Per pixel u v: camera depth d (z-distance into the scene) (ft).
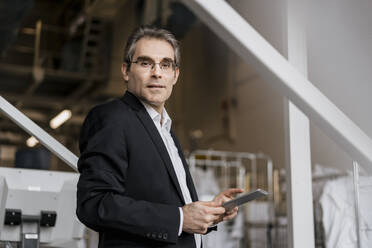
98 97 34.04
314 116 2.23
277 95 25.39
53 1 31.48
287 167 4.88
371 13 5.86
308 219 4.73
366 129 5.70
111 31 31.35
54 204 5.90
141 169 3.75
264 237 17.67
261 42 2.20
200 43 33.55
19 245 5.75
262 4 21.42
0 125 35.55
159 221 3.53
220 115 30.68
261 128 26.68
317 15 6.31
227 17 2.18
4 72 28.55
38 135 6.03
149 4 25.31
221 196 4.09
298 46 4.91
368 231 7.27
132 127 3.82
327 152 14.83
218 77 31.30
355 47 6.07
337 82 6.95
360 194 7.36
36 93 33.19
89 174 3.58
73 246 6.02
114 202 3.48
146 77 4.09
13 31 23.73
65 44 31.91
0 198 5.79
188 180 4.51
